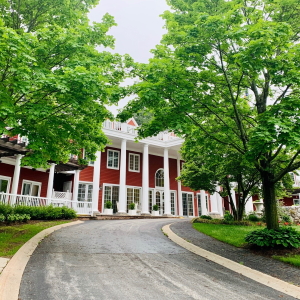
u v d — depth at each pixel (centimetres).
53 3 861
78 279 465
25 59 592
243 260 658
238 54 638
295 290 462
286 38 654
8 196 1387
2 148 1231
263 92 873
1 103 591
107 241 841
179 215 2623
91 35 817
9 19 852
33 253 630
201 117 936
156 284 464
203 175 1526
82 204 1911
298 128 596
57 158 900
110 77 805
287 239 722
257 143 631
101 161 2306
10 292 387
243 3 798
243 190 1534
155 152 2681
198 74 785
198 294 426
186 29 725
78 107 675
